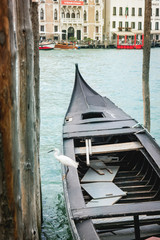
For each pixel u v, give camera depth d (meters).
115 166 7.67
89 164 7.14
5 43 2.51
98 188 6.59
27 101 4.51
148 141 7.51
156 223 5.72
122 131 8.19
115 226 5.72
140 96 20.62
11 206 2.66
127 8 66.25
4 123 2.57
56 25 62.94
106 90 22.58
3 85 2.53
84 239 4.44
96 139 9.75
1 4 2.47
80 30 64.88
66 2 62.22
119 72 31.00
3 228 2.67
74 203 5.27
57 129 13.69
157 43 67.50
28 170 4.57
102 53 53.03
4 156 2.59
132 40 66.19
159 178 6.40
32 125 4.59
